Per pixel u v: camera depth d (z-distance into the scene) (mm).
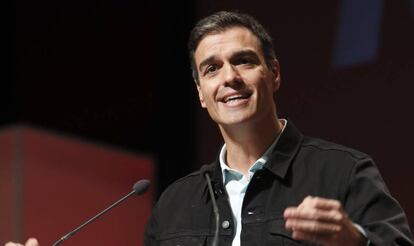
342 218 2918
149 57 8875
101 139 8977
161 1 8789
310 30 7633
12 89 9008
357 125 7293
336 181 3578
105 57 9023
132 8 8953
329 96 7473
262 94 3729
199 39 3836
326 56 7523
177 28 8672
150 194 8859
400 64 7070
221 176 3824
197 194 3969
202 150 8367
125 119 8945
